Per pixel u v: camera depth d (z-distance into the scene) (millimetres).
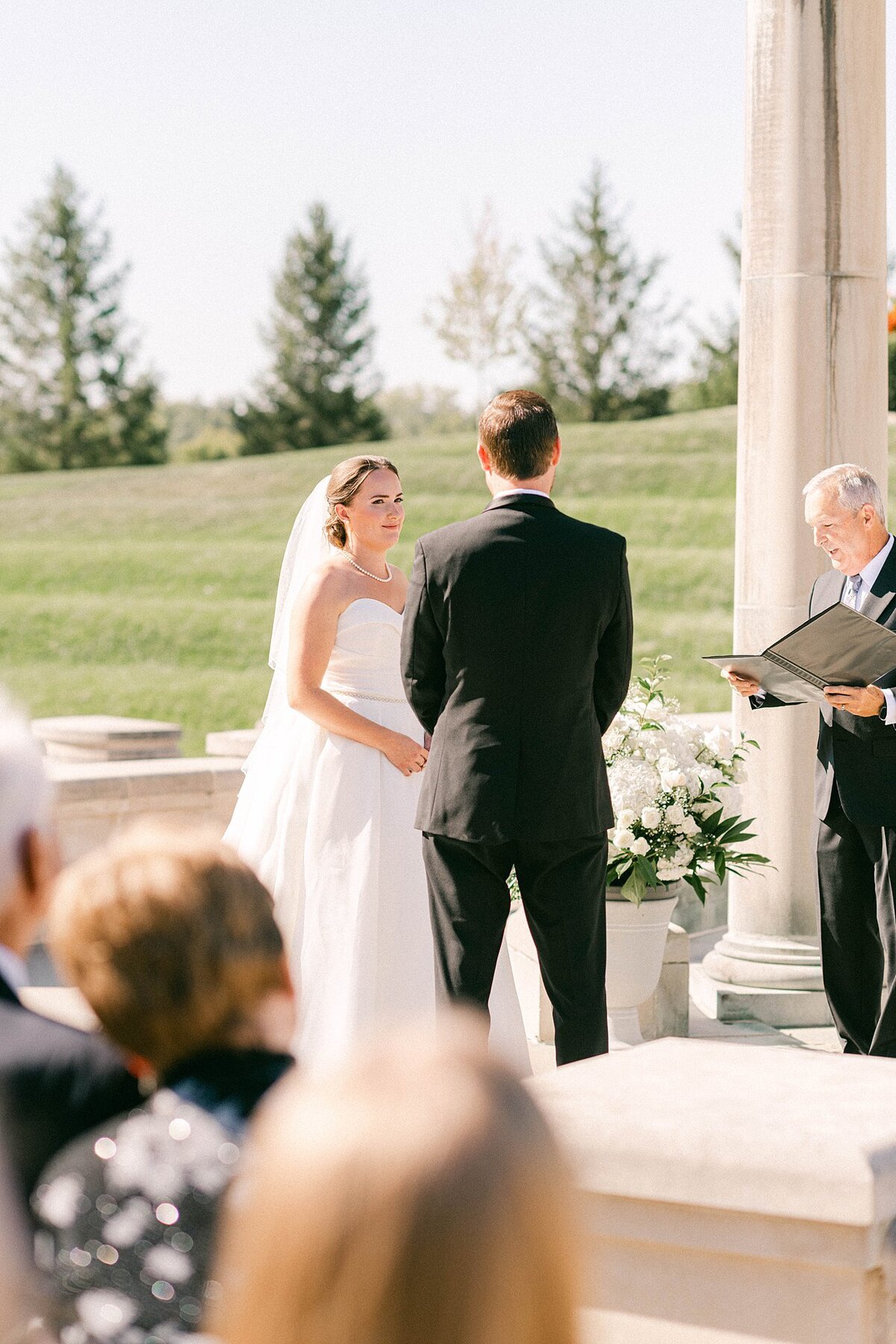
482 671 3830
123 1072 1701
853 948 4797
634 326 46000
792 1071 2240
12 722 1863
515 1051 4617
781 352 5508
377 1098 876
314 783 4711
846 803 4609
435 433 52531
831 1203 1796
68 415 50594
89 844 7590
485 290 44844
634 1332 1938
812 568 5523
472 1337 822
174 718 27953
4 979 1813
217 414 55531
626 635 3938
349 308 50594
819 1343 1837
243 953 1618
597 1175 1927
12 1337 1565
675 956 5469
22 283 50469
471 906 3865
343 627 4734
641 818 4848
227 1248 1404
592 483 37500
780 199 5480
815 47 5402
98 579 35188
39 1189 1597
